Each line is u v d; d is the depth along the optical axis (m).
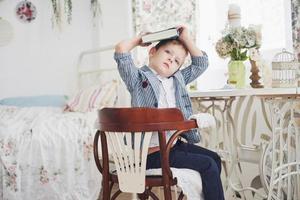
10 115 2.79
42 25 3.81
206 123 1.36
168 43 1.58
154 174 1.39
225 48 2.15
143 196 1.57
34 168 2.30
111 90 3.04
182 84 1.61
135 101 1.55
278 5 2.73
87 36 3.85
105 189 1.45
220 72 3.10
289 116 1.99
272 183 1.83
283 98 1.81
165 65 1.57
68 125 2.44
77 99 3.09
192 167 1.40
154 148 1.42
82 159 2.37
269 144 2.00
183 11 3.08
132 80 1.54
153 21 3.19
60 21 3.79
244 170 2.53
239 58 2.16
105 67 3.65
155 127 1.28
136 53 3.14
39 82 3.81
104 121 1.37
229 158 2.33
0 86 3.71
